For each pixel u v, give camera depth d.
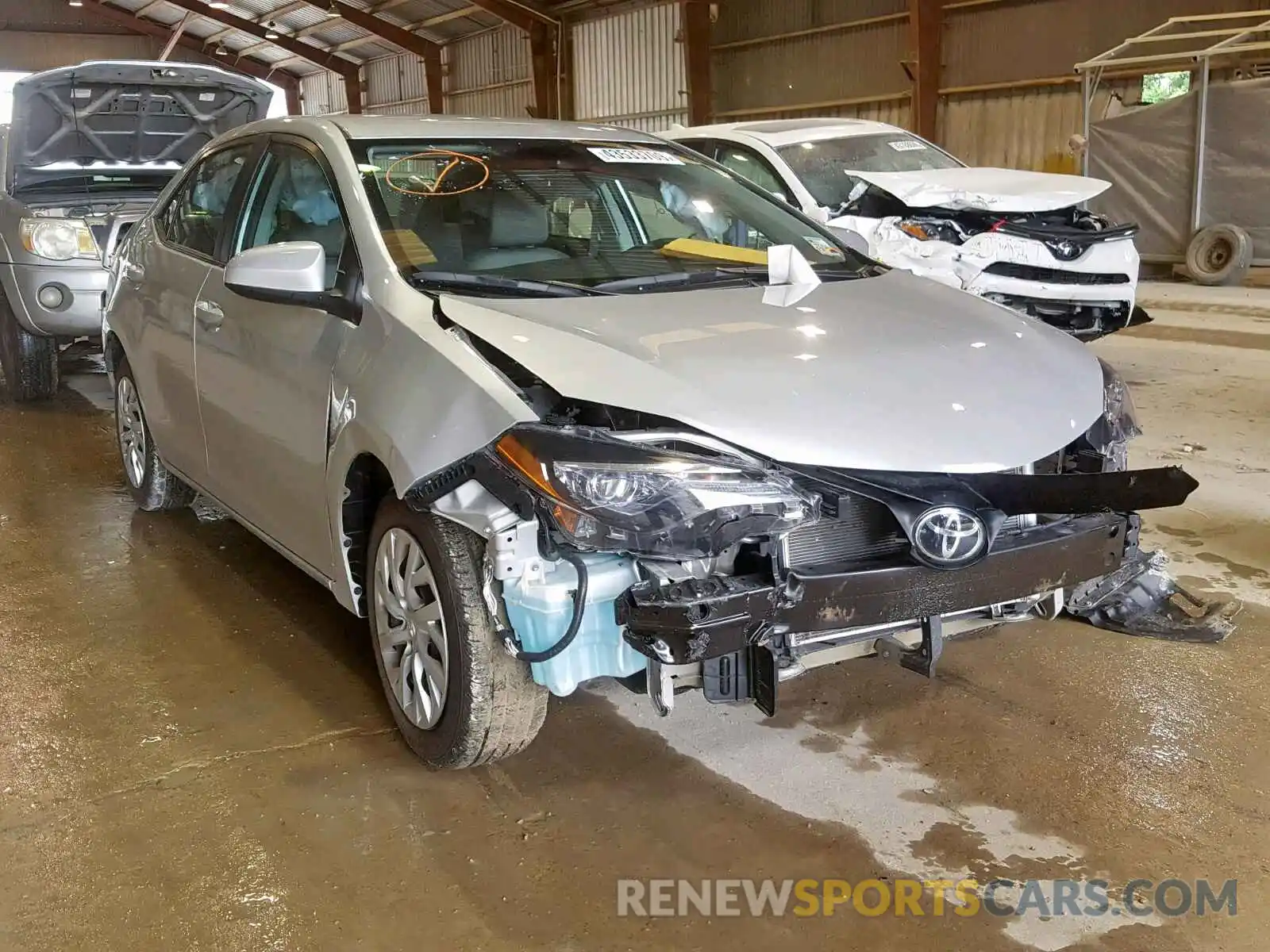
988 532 2.31
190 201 3.99
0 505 4.86
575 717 2.98
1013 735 2.87
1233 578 3.88
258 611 3.69
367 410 2.57
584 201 3.22
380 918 2.21
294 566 4.08
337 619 3.63
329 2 21.91
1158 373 7.42
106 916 2.21
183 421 3.83
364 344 2.68
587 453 2.15
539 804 2.59
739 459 2.19
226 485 3.59
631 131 3.81
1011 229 6.39
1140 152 12.16
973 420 2.39
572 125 3.67
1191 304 10.30
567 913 2.22
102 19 26.55
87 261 6.33
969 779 2.67
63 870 2.35
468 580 2.44
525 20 19.72
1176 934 2.14
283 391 3.01
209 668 3.28
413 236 2.87
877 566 2.31
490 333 2.45
